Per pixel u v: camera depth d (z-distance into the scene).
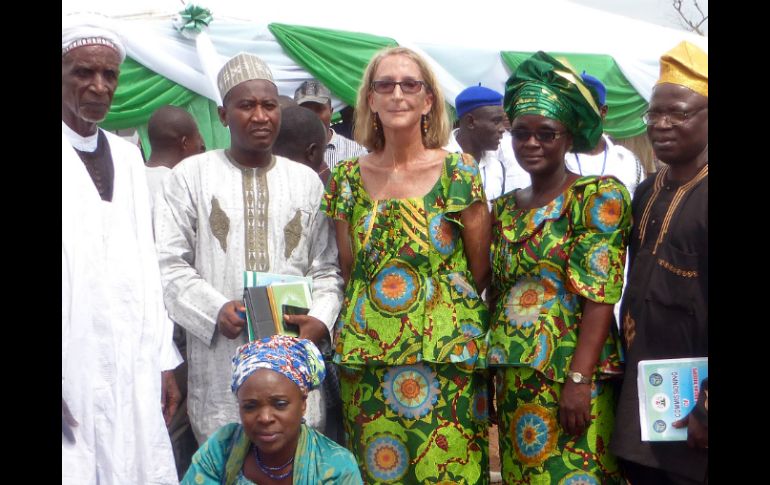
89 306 3.39
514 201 3.67
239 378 2.99
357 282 3.66
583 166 5.97
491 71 8.18
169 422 4.06
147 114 7.61
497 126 5.89
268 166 3.88
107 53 3.45
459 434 3.59
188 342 3.83
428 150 3.71
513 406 3.59
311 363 3.08
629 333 3.44
